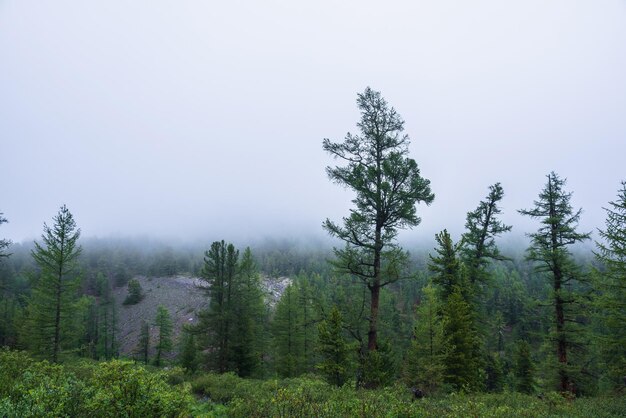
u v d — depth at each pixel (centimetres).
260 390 1246
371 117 1700
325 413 732
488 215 2589
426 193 1534
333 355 2036
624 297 1577
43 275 2703
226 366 2961
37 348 2888
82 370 1045
